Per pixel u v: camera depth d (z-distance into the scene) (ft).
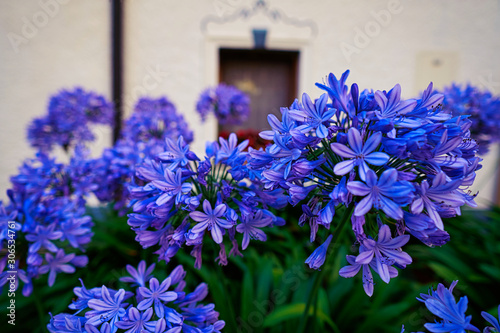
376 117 2.52
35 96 13.76
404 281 6.57
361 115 2.58
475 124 8.14
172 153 3.30
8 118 13.51
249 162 3.10
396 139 2.40
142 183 3.86
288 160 2.81
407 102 2.56
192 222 3.31
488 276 6.60
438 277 7.08
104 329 2.60
